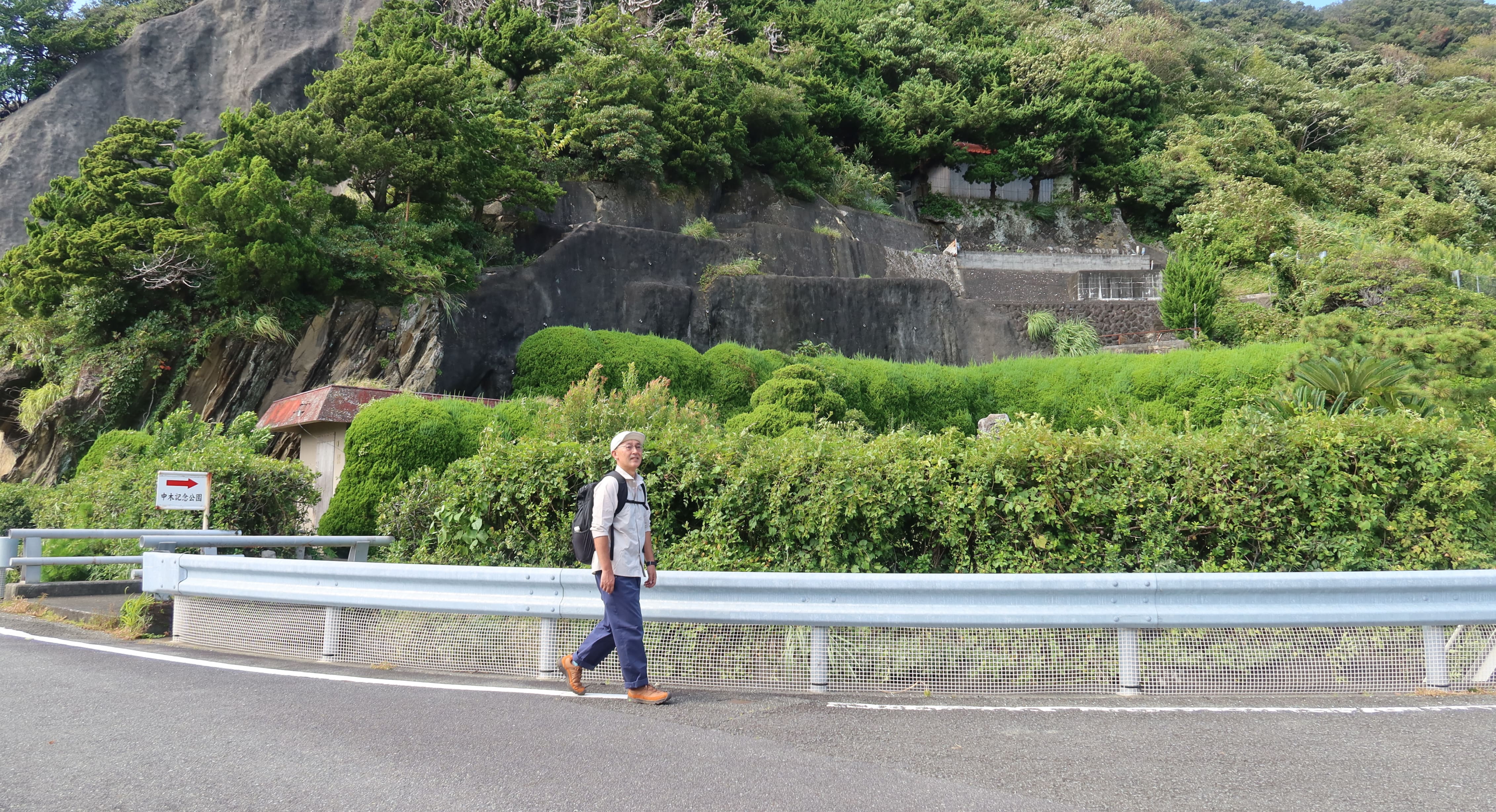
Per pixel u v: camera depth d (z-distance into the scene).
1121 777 3.91
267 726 4.67
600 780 3.85
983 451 6.74
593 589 5.92
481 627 6.49
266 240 18.14
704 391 22.45
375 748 4.30
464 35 31.05
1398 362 14.90
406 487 8.45
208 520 10.16
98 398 19.58
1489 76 88.69
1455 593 5.47
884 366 24.47
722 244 29.09
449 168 21.59
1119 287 37.50
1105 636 5.81
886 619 5.55
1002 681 5.77
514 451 7.70
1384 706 5.18
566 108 31.47
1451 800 3.59
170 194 18.80
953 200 48.41
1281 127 61.47
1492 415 13.82
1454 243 48.38
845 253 36.09
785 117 38.84
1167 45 61.62
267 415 17.47
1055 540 6.52
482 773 3.93
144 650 6.97
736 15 48.84
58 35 35.88
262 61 37.94
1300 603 5.45
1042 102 47.56
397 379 20.33
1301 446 6.65
